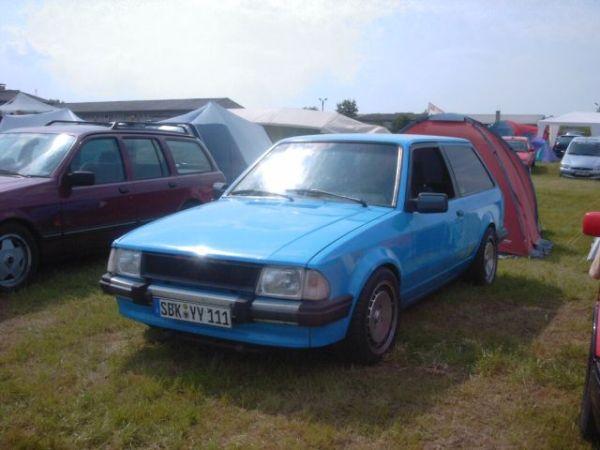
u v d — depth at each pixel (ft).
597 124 127.85
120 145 24.34
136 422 11.55
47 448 10.73
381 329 14.64
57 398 12.57
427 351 15.28
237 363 14.19
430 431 11.45
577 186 68.49
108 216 23.06
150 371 13.87
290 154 18.26
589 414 10.78
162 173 25.93
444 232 17.81
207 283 13.19
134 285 13.85
